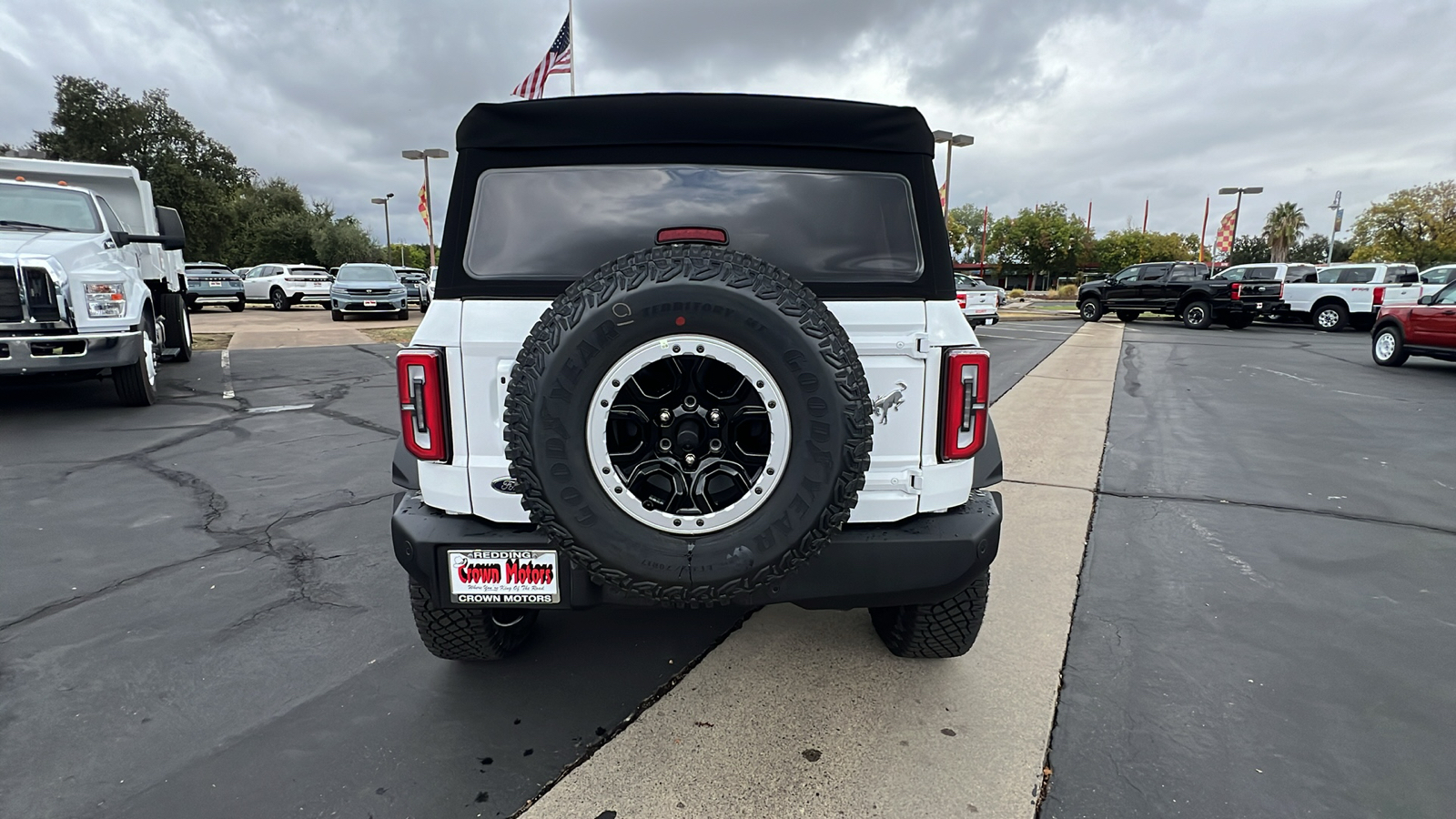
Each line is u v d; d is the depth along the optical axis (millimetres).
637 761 2209
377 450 5977
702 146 2207
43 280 6266
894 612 2658
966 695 2545
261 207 56344
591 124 2191
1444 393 9055
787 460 1849
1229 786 2107
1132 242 57438
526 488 1850
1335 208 38594
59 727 2377
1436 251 47031
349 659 2805
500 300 2137
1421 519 4363
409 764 2201
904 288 2197
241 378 9875
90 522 4250
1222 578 3523
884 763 2197
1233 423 7160
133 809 2016
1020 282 63719
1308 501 4684
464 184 2197
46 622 3070
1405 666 2750
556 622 3084
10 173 8633
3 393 8406
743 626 3039
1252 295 20547
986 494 2408
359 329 17609
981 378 2172
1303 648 2881
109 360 6715
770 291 1797
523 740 2314
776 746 2270
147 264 9812
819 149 2221
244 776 2150
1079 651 2852
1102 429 6844
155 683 2633
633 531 1861
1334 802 2047
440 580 2107
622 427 1972
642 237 2215
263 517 4363
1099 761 2213
